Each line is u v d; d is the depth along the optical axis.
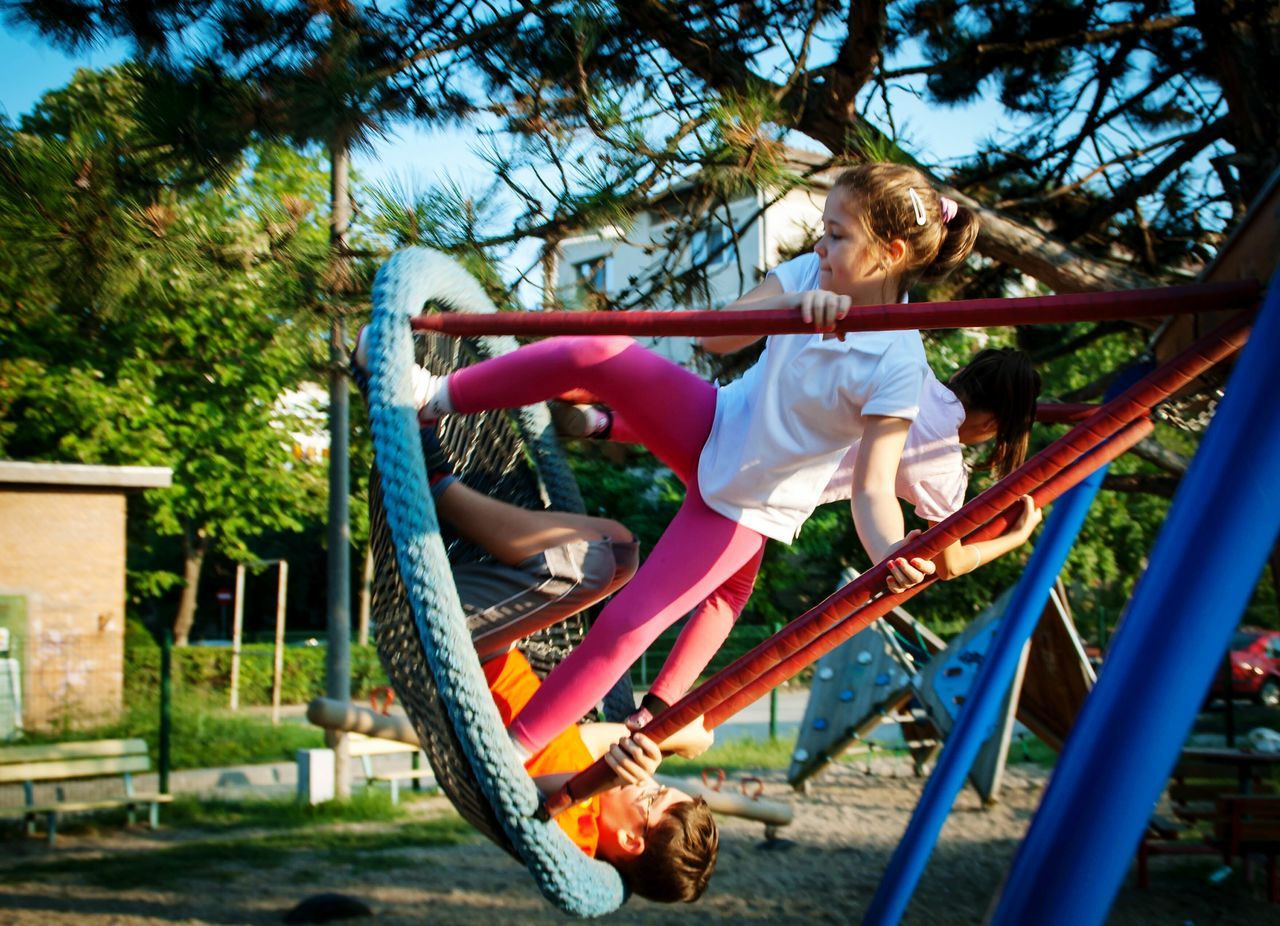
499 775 2.01
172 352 18.42
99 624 14.49
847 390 2.13
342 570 10.09
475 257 4.50
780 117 4.74
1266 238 2.06
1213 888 7.23
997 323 1.81
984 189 6.77
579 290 5.34
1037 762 12.71
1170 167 6.30
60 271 4.63
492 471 2.73
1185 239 6.82
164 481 14.74
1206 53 6.23
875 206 2.17
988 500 1.88
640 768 2.05
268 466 20.81
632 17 4.84
